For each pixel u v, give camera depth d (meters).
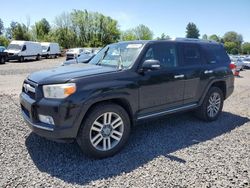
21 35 58.38
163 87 4.71
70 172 3.56
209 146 4.49
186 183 3.31
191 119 6.05
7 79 13.38
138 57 4.48
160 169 3.66
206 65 5.63
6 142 4.46
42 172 3.54
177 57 5.12
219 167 3.73
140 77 4.35
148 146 4.46
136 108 4.35
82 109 3.68
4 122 5.49
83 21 68.81
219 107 6.07
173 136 4.96
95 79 3.88
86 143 3.80
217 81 5.89
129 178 3.42
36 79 4.00
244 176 3.50
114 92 3.98
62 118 3.60
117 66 4.50
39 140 4.59
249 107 7.50
